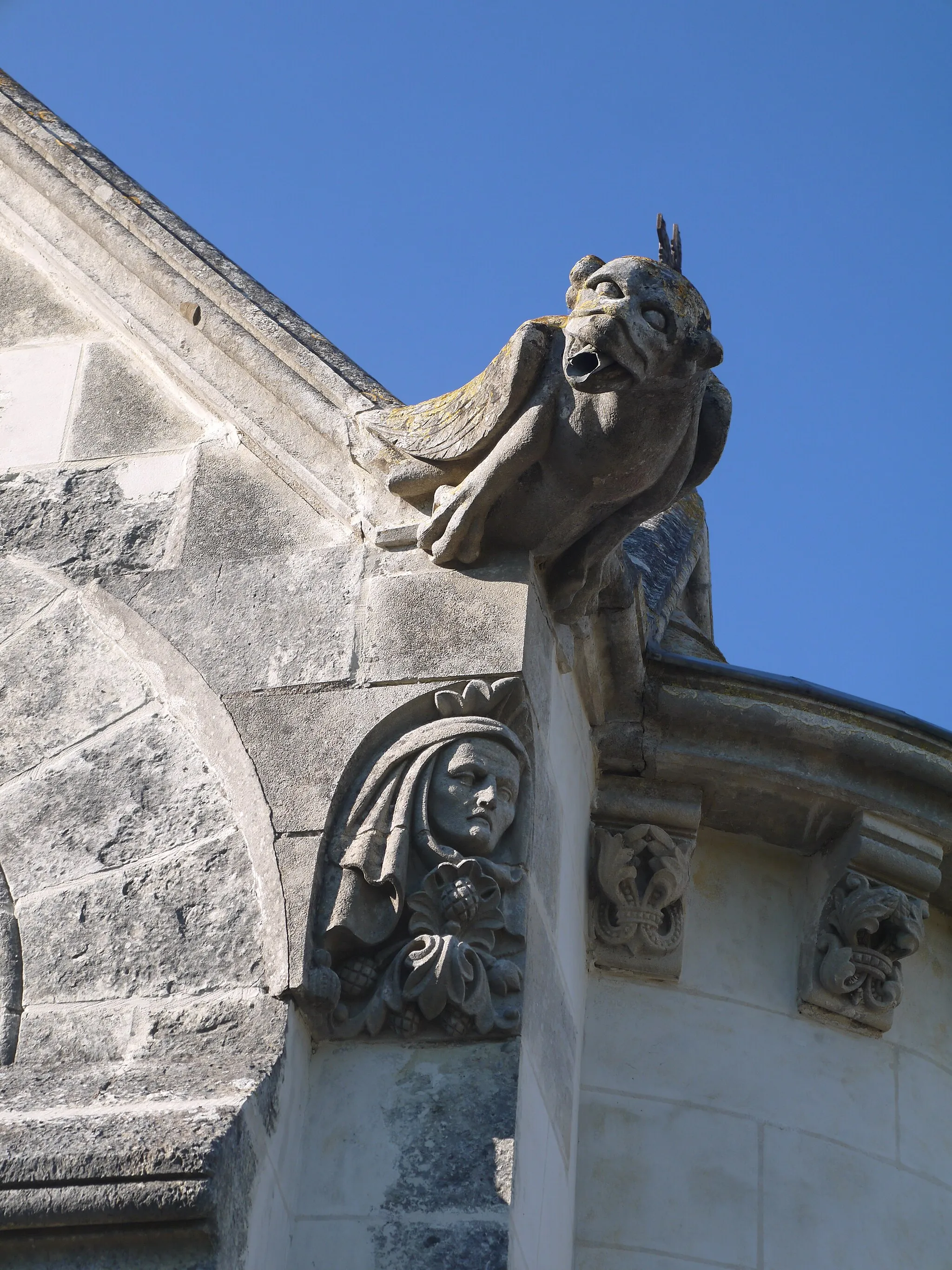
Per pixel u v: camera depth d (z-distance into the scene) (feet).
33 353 22.21
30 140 23.53
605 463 17.54
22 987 17.02
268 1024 15.97
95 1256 14.20
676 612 26.86
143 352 21.65
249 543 19.58
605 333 16.12
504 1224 15.03
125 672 18.93
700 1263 19.69
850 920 21.77
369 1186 15.47
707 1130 20.52
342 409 19.92
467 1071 15.99
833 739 21.59
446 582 18.56
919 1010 22.62
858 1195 20.75
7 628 19.65
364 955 16.55
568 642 19.40
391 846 16.74
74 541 20.18
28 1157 14.37
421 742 17.39
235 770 17.70
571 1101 19.12
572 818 20.24
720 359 16.70
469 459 18.57
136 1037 16.26
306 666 18.25
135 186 23.21
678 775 21.84
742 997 21.59
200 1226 14.03
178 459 20.63
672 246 17.70
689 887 22.11
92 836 17.83
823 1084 21.34
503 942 16.69
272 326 20.85
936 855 22.25
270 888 16.74
